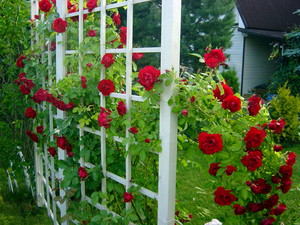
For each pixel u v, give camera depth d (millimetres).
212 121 1708
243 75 12117
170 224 1674
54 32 2506
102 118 1899
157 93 1618
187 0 7355
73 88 2213
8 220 3211
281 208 1775
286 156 1907
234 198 1673
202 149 1571
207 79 1609
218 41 7156
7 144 3420
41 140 3053
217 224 1369
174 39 1533
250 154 1638
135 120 1841
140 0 1681
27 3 3414
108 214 1979
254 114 1738
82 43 2174
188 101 1588
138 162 2215
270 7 13477
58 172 2875
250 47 12070
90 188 2293
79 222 2338
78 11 2357
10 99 3459
